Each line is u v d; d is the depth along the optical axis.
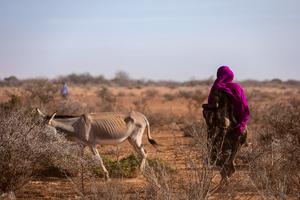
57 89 62.50
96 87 142.50
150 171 13.19
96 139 19.34
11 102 32.69
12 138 15.55
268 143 19.23
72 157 17.92
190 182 11.74
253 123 34.06
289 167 14.27
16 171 15.66
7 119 16.42
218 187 13.05
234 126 15.16
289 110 23.77
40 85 60.97
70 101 40.88
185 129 32.09
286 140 17.28
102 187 12.75
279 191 11.54
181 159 21.89
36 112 19.91
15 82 141.62
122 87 154.00
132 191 15.28
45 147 16.50
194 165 12.59
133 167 19.36
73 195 15.70
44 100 44.22
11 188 15.81
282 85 181.62
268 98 77.56
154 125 39.91
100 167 18.70
